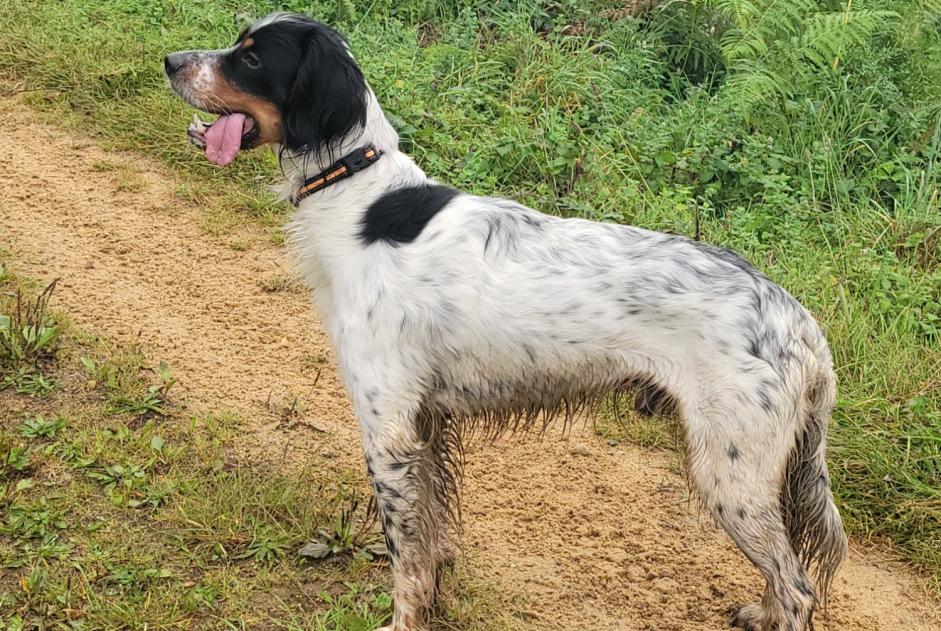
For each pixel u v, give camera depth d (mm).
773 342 2516
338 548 2738
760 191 3879
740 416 2508
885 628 2783
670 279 2529
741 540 2547
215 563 2699
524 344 2557
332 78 2613
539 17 4840
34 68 4203
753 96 3986
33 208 3594
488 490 2963
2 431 2865
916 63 4246
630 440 3137
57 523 2711
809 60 4348
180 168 3852
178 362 3148
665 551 2877
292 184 2676
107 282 3373
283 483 2846
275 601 2654
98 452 2840
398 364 2566
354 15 4688
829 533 2617
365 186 2623
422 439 2635
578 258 2559
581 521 2920
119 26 4574
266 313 3373
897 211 3721
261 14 4727
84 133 3947
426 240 2572
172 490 2789
